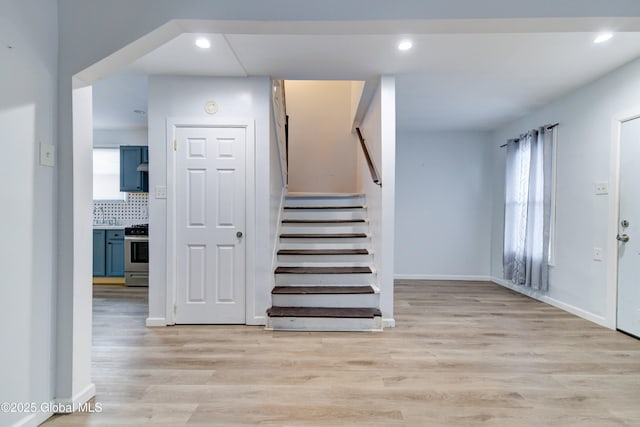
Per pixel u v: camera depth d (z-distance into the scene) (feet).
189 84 10.93
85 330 6.53
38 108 5.82
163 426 5.82
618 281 10.54
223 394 6.82
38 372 5.82
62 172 6.23
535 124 14.75
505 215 16.15
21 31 5.50
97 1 6.28
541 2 6.20
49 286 6.03
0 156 5.19
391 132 10.92
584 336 10.09
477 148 18.54
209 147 10.98
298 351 8.91
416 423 5.92
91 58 6.25
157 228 10.90
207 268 10.99
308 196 15.87
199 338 9.84
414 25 6.53
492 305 13.48
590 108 11.57
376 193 12.06
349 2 6.36
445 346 9.29
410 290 16.01
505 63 10.01
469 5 6.28
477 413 6.22
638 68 9.76
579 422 5.98
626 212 10.27
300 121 19.71
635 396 6.82
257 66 10.19
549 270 13.65
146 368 7.95
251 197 11.03
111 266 16.96
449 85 11.76
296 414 6.17
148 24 6.28
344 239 13.39
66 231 6.21
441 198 18.65
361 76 11.07
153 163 10.89
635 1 6.11
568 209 12.65
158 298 10.90
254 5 6.35
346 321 10.45
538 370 7.91
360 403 6.52
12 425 5.37
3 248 5.23
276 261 12.69
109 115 15.55
